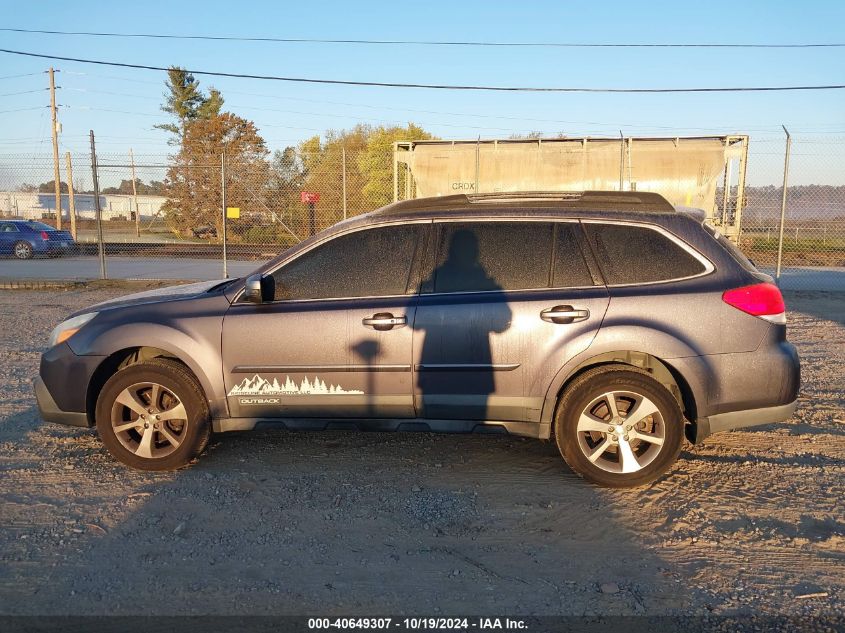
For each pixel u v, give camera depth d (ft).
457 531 12.74
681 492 14.34
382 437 17.78
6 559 11.72
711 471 15.46
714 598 10.53
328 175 64.75
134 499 14.05
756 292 14.11
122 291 47.98
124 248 85.51
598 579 11.10
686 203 49.42
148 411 15.29
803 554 11.81
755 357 14.03
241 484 14.82
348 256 15.21
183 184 88.48
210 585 10.96
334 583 11.02
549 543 12.29
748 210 54.70
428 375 14.66
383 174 63.98
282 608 10.35
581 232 14.65
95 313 15.88
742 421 14.26
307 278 15.26
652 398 13.99
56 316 36.96
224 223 46.93
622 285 14.39
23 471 15.49
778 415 14.28
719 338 14.01
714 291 14.08
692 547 12.10
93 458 16.34
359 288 15.07
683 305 14.05
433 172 51.60
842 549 11.97
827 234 75.51
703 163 48.85
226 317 15.17
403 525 12.97
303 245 15.39
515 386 14.48
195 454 15.34
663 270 14.40
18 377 23.82
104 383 16.08
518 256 14.73
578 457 14.35
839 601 10.41
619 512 13.44
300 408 15.14
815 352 27.76
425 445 17.21
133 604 10.44
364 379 14.84
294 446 17.16
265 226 77.71
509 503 13.87
